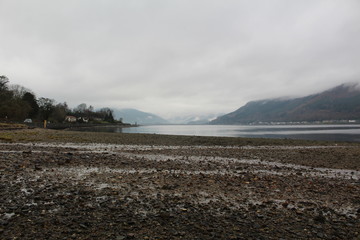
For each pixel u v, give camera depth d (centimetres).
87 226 665
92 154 2217
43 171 1392
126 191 1041
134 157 2136
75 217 723
